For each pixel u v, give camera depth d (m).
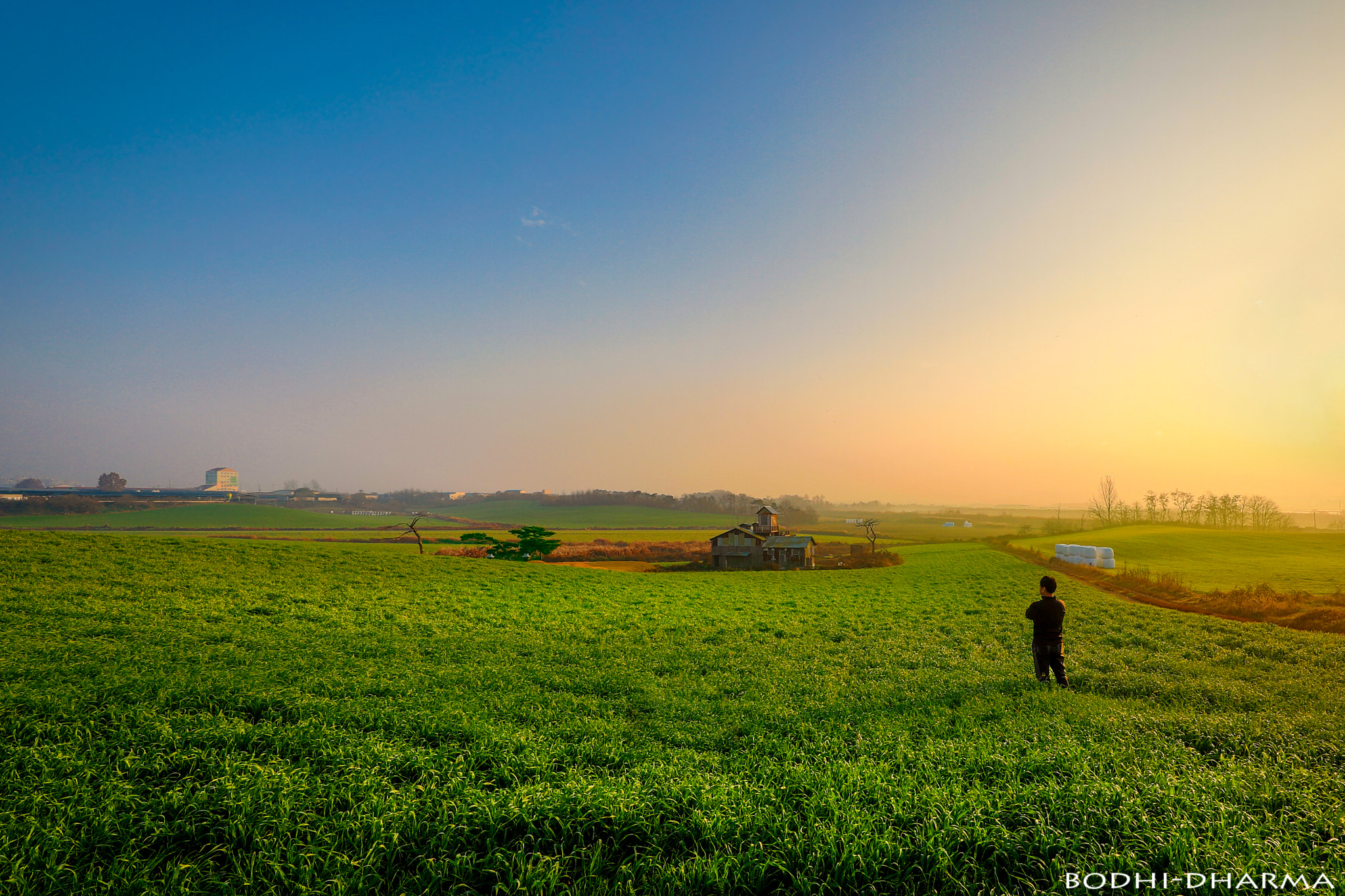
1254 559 63.91
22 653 14.14
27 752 8.37
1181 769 8.34
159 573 29.34
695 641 22.34
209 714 10.32
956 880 5.87
